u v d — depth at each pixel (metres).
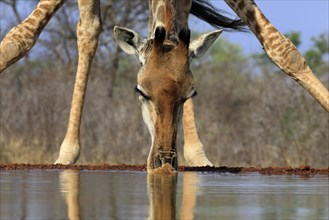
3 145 30.38
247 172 16.56
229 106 36.25
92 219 8.96
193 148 21.33
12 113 33.88
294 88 33.47
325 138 30.27
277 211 9.71
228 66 45.41
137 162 29.50
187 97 14.61
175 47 14.70
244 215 9.35
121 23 43.88
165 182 13.43
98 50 42.97
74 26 44.09
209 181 13.88
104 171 16.39
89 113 33.91
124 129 32.59
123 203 10.38
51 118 32.84
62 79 36.91
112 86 40.38
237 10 17.11
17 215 9.23
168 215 9.32
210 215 9.35
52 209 9.76
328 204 10.44
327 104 16.22
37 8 17.31
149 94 14.59
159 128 14.57
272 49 16.62
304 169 16.84
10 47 16.92
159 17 16.09
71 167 17.56
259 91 36.50
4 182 13.26
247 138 32.56
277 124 32.00
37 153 29.78
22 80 38.62
